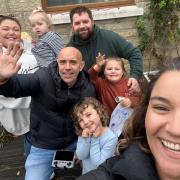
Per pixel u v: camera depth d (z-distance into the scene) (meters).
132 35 2.15
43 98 1.05
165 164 0.44
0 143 1.66
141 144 0.51
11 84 0.90
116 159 0.54
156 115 0.43
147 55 2.21
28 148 1.23
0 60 0.79
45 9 2.04
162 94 0.42
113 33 1.35
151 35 2.17
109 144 1.01
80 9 1.29
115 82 1.20
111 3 2.10
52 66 1.05
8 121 1.21
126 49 1.35
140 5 2.11
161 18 2.13
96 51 1.32
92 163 1.04
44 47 1.23
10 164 1.51
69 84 1.05
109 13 2.05
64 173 1.39
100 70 1.23
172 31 2.17
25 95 0.99
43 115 1.08
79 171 1.39
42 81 1.03
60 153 1.15
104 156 1.01
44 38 1.26
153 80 0.46
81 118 1.01
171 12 2.12
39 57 1.22
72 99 1.06
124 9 2.06
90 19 1.29
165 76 0.43
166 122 0.43
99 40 1.32
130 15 2.08
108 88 1.21
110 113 1.22
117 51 1.35
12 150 1.61
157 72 0.46
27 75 1.00
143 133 0.52
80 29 1.28
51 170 1.18
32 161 1.15
